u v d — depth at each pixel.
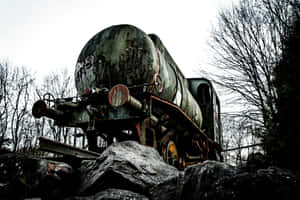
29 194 4.72
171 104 8.16
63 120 7.97
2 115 20.03
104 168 5.19
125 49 7.64
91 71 7.79
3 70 21.08
